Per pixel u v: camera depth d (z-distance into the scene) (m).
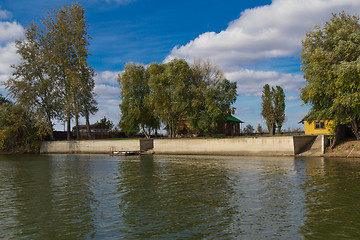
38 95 65.50
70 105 63.03
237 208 15.23
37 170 34.47
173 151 53.56
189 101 54.34
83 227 12.95
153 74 60.81
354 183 20.53
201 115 53.19
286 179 23.05
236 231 11.91
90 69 66.00
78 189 21.70
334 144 40.62
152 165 36.09
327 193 17.81
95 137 80.50
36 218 14.50
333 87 36.09
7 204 17.55
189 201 16.98
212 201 16.83
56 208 16.33
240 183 22.05
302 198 16.84
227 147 47.50
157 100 56.25
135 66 63.38
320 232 11.53
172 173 28.34
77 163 42.12
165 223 13.16
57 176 28.92
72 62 64.88
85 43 64.94
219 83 52.44
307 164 31.72
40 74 65.31
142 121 63.00
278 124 57.97
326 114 38.22
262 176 24.86
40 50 64.38
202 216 14.05
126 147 59.41
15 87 62.56
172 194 18.97
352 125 40.09
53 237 11.89
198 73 58.59
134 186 22.19
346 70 33.12
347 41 35.16
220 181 23.16
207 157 45.12
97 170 32.84
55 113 68.88
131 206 16.25
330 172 25.64
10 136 67.12
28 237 11.95
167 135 68.56
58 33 63.41
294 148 41.31
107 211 15.38
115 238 11.54
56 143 67.81
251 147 45.19
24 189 22.31
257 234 11.50
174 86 55.94
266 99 57.69
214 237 11.34
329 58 36.50
